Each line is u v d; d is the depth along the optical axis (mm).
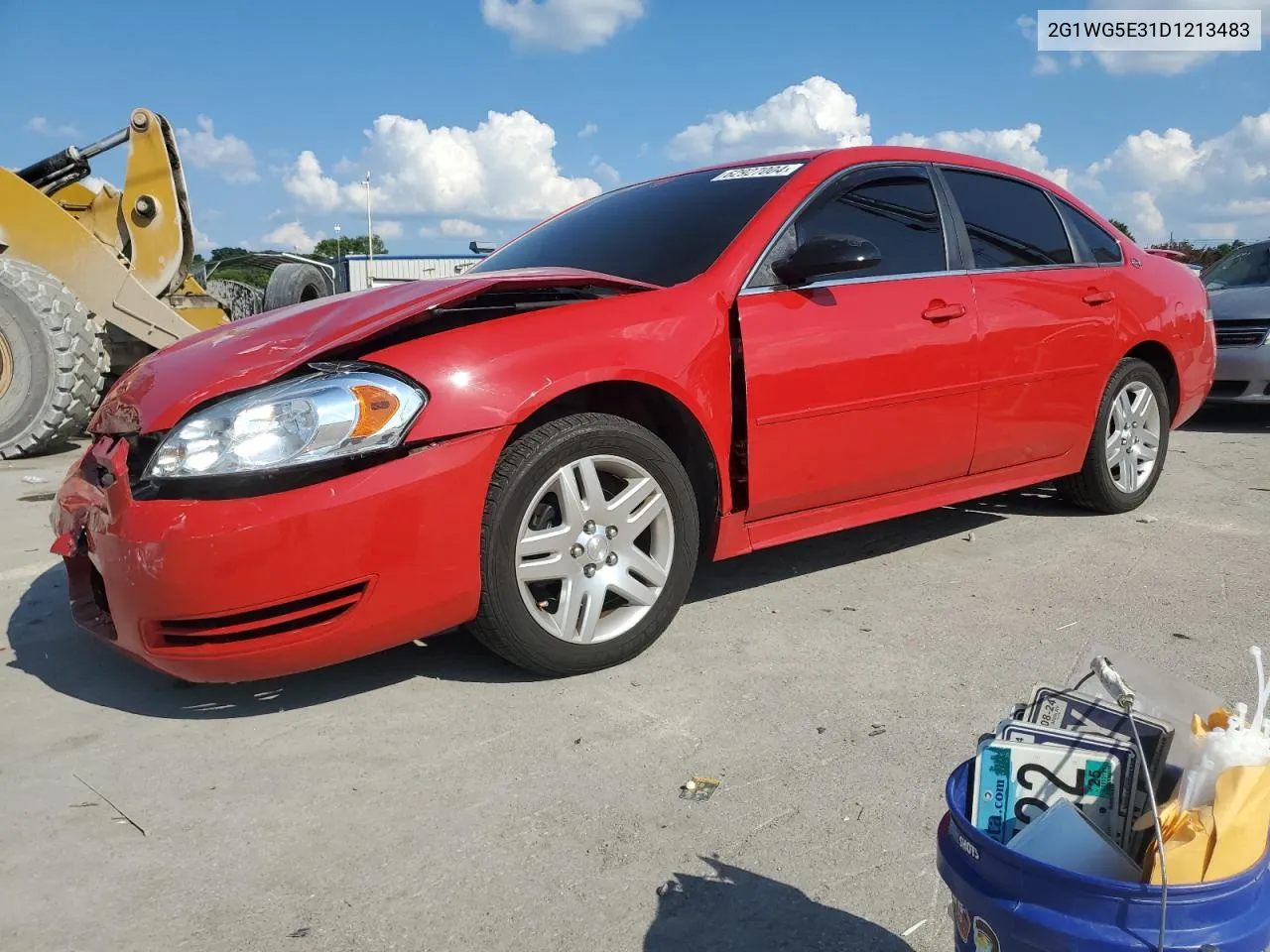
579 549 2848
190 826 2180
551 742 2531
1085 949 1149
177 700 2834
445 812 2213
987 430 3953
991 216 4109
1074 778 1301
